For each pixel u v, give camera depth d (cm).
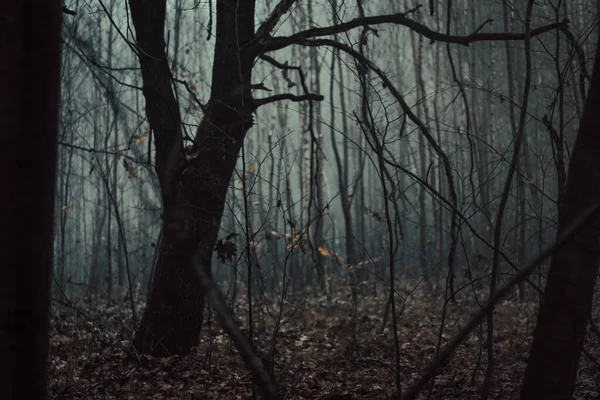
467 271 658
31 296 225
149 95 827
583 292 429
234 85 846
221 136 840
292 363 820
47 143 227
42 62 226
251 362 276
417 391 281
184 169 799
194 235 812
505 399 653
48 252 230
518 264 872
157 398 688
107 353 836
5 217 221
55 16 227
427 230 2041
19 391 225
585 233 422
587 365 773
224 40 853
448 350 263
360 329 1012
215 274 1641
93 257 1906
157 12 827
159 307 846
